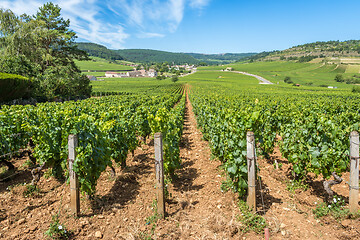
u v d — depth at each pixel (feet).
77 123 14.74
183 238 11.69
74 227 12.46
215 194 16.31
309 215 13.37
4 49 105.40
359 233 11.26
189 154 27.61
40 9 127.44
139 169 21.84
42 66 121.08
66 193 16.57
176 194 16.61
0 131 20.34
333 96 101.76
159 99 77.56
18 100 79.77
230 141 15.89
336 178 14.67
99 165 15.66
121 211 14.19
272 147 25.08
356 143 12.35
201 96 85.76
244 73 595.88
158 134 12.73
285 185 17.71
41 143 18.16
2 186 17.57
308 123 17.39
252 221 12.53
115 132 21.01
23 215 13.70
